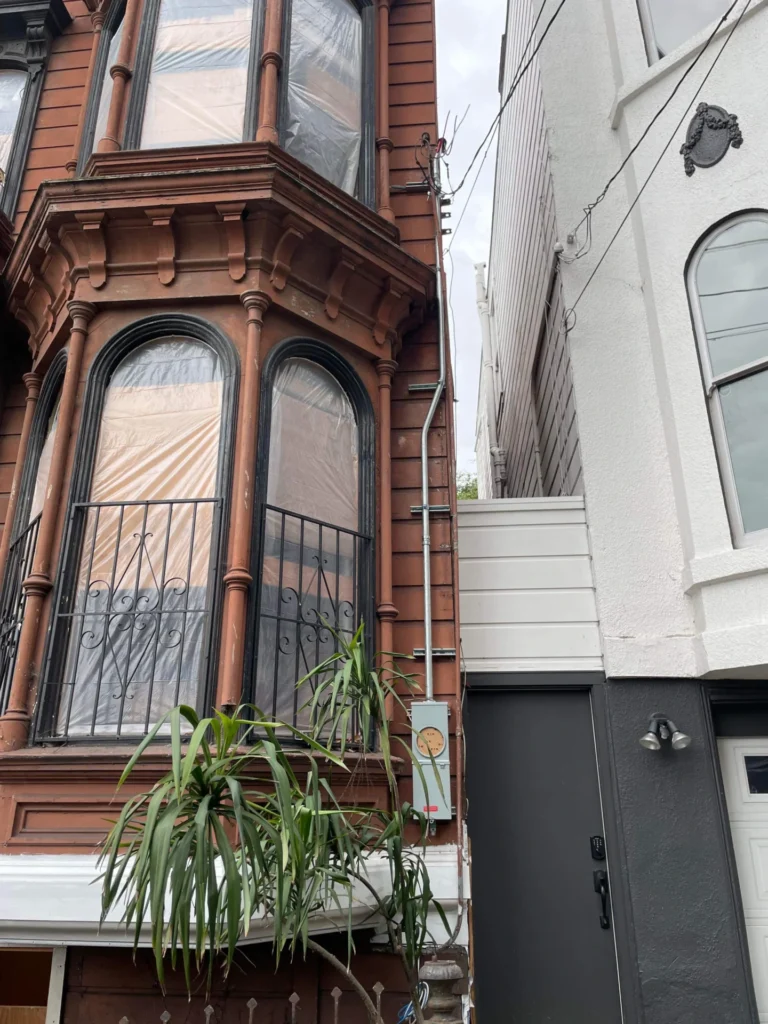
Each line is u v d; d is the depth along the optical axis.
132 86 4.99
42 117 6.03
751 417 4.42
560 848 4.37
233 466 4.01
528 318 7.80
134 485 4.13
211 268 4.38
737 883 4.09
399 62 5.85
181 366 4.36
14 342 5.38
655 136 5.16
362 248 4.62
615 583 4.63
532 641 4.67
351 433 4.67
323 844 2.63
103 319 4.39
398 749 4.05
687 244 4.83
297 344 4.45
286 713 3.84
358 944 3.68
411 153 5.55
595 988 4.12
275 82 4.85
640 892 4.08
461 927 3.80
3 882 3.14
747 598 4.15
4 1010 3.56
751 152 4.69
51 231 4.44
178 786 2.21
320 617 3.88
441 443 4.84
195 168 4.51
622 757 4.31
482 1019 4.07
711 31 4.96
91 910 3.05
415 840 3.91
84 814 3.47
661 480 4.77
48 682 3.73
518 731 4.59
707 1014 3.87
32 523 4.41
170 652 3.77
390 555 4.43
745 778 4.37
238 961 3.52
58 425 4.14
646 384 4.96
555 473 6.39
